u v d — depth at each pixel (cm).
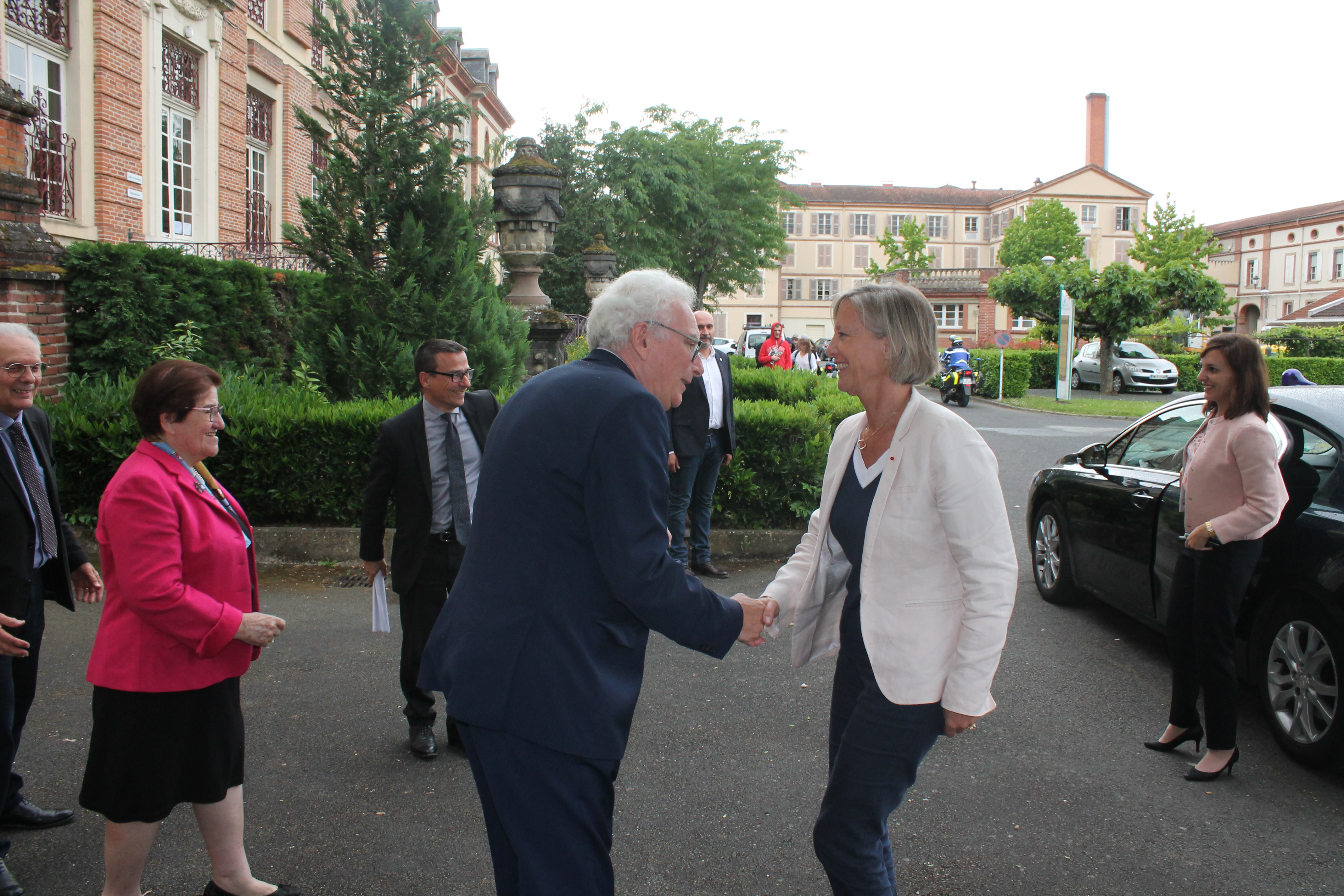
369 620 589
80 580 355
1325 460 414
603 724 206
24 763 390
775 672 504
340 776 384
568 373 218
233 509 283
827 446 770
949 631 233
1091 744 420
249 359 1075
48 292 876
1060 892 305
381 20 862
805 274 7406
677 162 3662
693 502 704
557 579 207
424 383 401
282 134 1744
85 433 701
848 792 239
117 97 1239
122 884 265
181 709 262
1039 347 3981
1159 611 509
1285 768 399
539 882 202
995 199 7606
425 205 884
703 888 305
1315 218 6291
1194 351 3928
